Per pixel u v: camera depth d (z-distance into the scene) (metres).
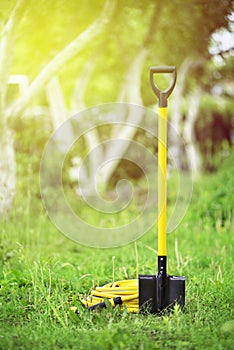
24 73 8.68
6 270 5.16
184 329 3.93
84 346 3.73
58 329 4.01
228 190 8.43
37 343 3.80
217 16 7.78
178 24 8.14
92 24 7.33
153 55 9.96
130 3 7.77
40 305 4.46
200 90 12.14
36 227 6.86
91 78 11.41
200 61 9.96
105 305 4.32
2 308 4.39
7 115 7.08
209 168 11.59
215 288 4.76
